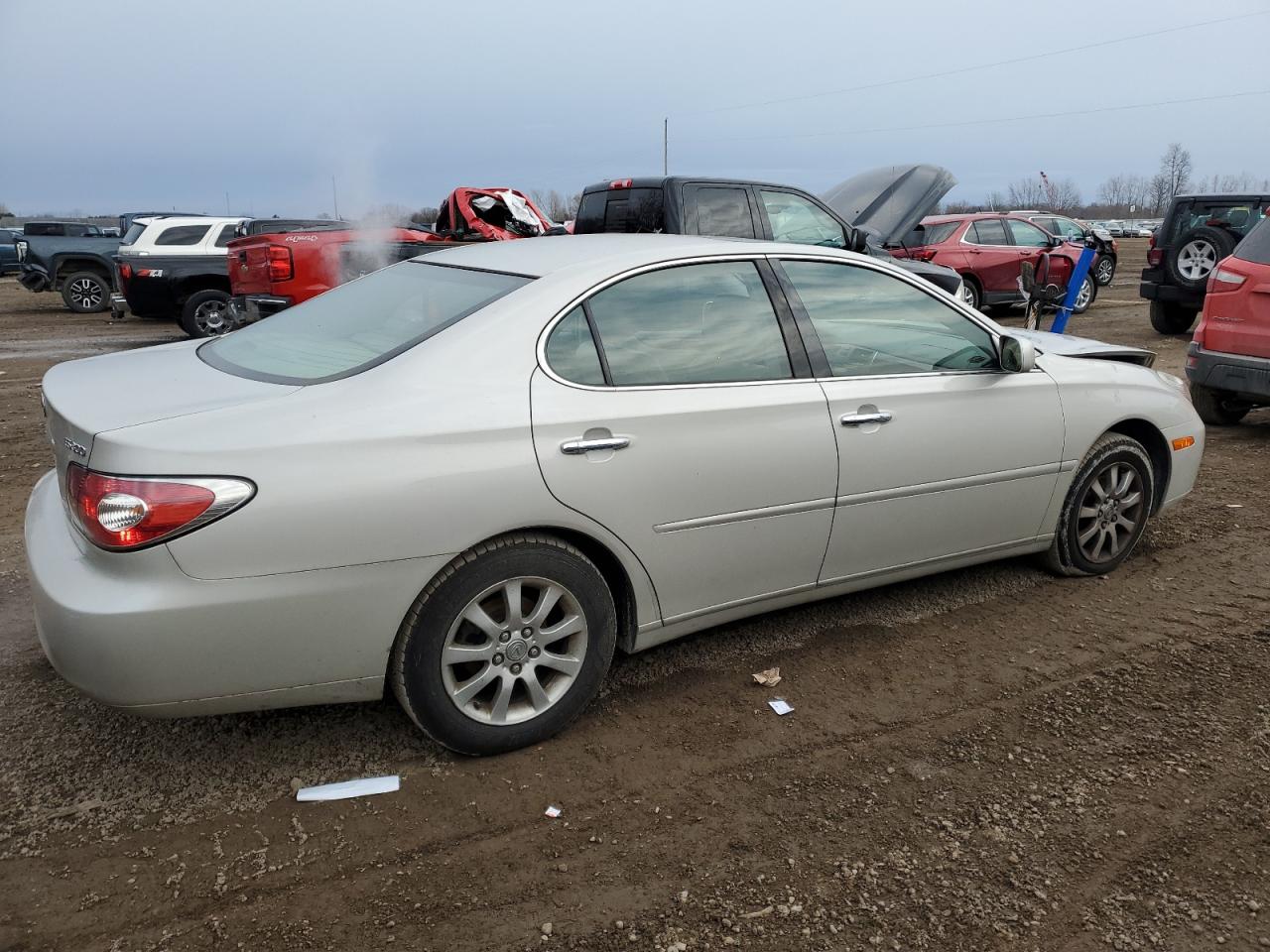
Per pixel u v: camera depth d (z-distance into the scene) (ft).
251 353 11.16
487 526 9.56
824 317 12.30
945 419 12.80
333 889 8.32
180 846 8.84
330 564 8.94
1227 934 7.86
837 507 12.03
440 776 9.95
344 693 9.51
